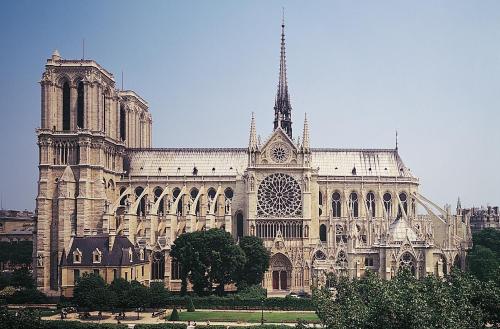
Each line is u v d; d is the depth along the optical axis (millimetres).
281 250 190375
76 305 151500
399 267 162375
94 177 194750
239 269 171125
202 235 169875
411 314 81812
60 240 187125
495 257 174875
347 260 175875
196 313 149125
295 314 146875
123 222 195125
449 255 175625
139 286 149500
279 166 196500
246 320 137375
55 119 195625
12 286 184750
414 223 192625
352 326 88125
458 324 81938
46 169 192625
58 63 195875
